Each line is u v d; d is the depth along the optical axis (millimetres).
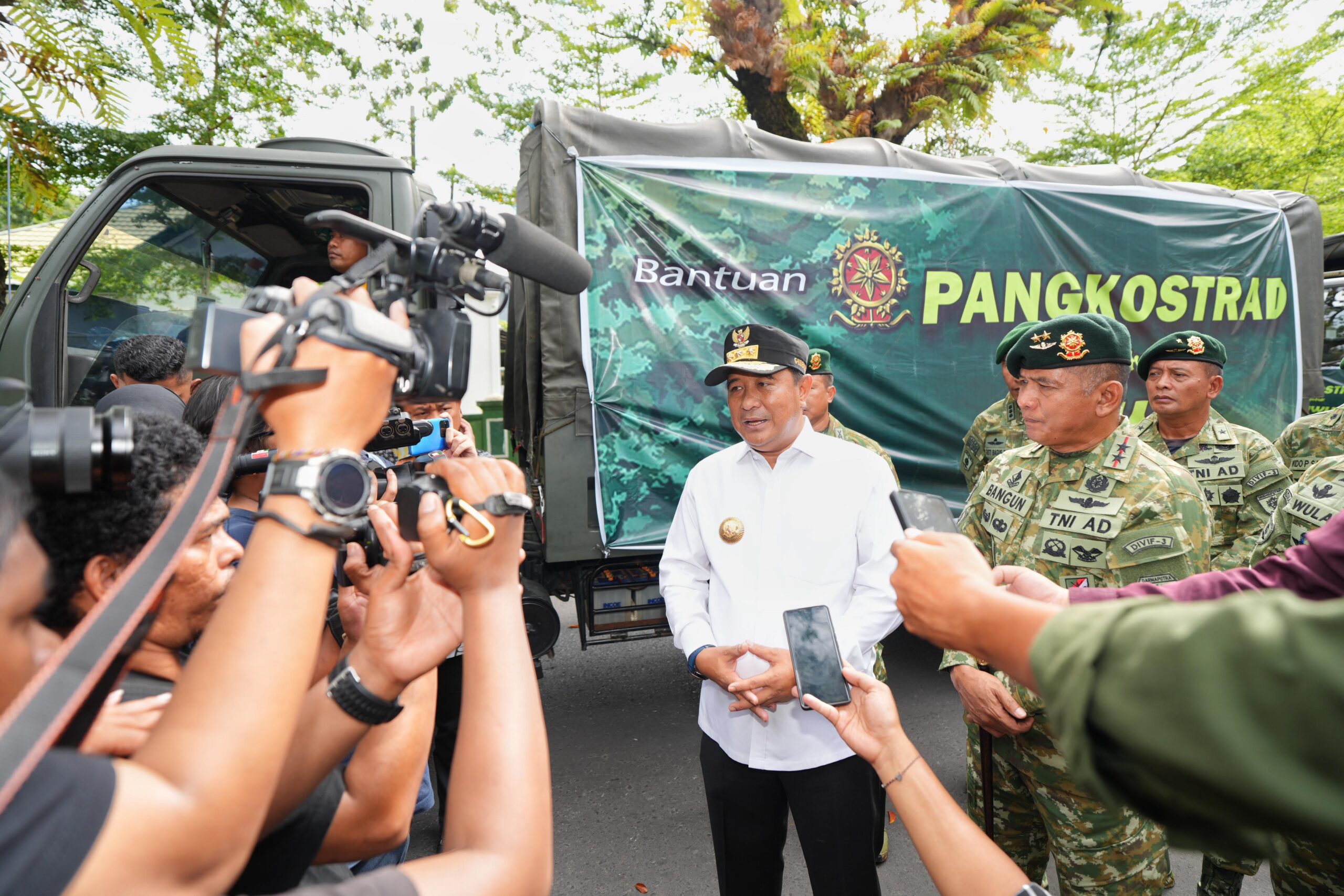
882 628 1888
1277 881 1749
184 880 442
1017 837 2139
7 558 514
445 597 803
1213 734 414
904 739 979
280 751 483
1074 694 479
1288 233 4398
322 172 2807
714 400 3361
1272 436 4426
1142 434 3512
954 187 3717
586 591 3508
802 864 2707
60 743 528
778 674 1748
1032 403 1959
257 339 560
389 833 929
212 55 7676
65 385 2732
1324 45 11844
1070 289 3928
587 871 2705
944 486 3865
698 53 11711
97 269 2803
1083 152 13367
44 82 3199
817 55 10516
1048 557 1947
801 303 3496
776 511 2014
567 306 3236
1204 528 1903
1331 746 397
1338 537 1211
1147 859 1814
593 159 3221
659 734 3746
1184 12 12000
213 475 540
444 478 713
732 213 3387
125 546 713
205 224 3016
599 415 3264
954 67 10797
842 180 3551
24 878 396
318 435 550
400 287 675
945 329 3725
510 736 629
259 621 499
